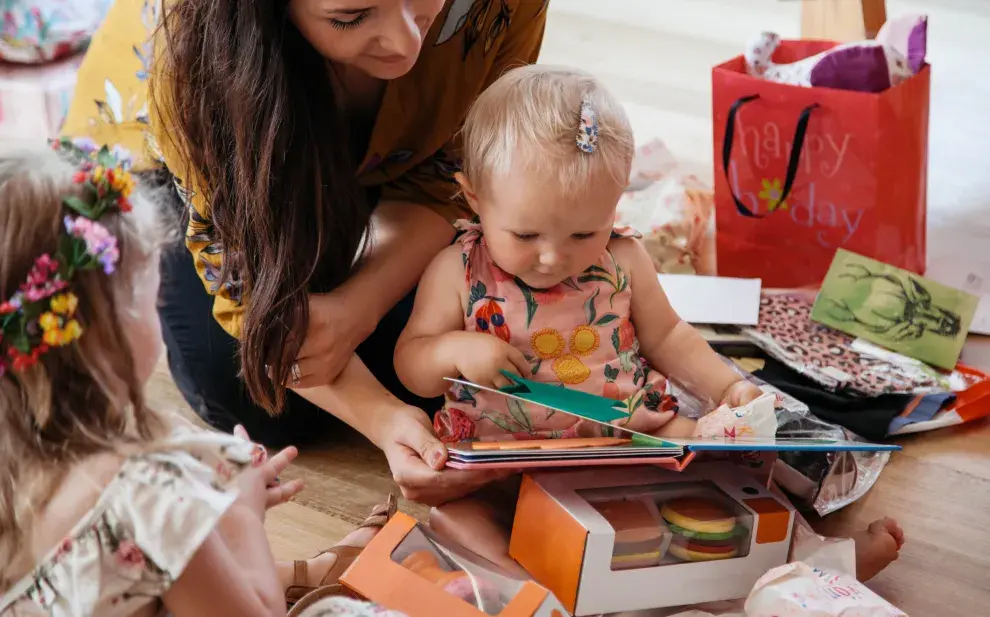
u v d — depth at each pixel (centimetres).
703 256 212
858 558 139
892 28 196
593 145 127
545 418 139
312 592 118
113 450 99
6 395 94
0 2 227
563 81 133
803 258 200
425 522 150
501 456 121
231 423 166
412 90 148
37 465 96
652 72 300
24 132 223
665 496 133
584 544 121
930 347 183
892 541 141
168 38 124
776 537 132
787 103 188
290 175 126
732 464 143
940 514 155
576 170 127
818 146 189
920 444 171
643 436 129
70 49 230
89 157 99
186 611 103
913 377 178
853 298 189
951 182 241
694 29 329
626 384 144
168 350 166
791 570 124
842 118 185
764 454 142
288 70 123
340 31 118
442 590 114
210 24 120
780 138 191
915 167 195
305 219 130
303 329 132
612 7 347
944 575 143
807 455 151
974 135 261
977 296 188
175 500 98
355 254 146
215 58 120
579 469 135
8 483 96
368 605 112
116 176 95
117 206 96
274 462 121
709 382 150
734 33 325
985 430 175
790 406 156
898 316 186
